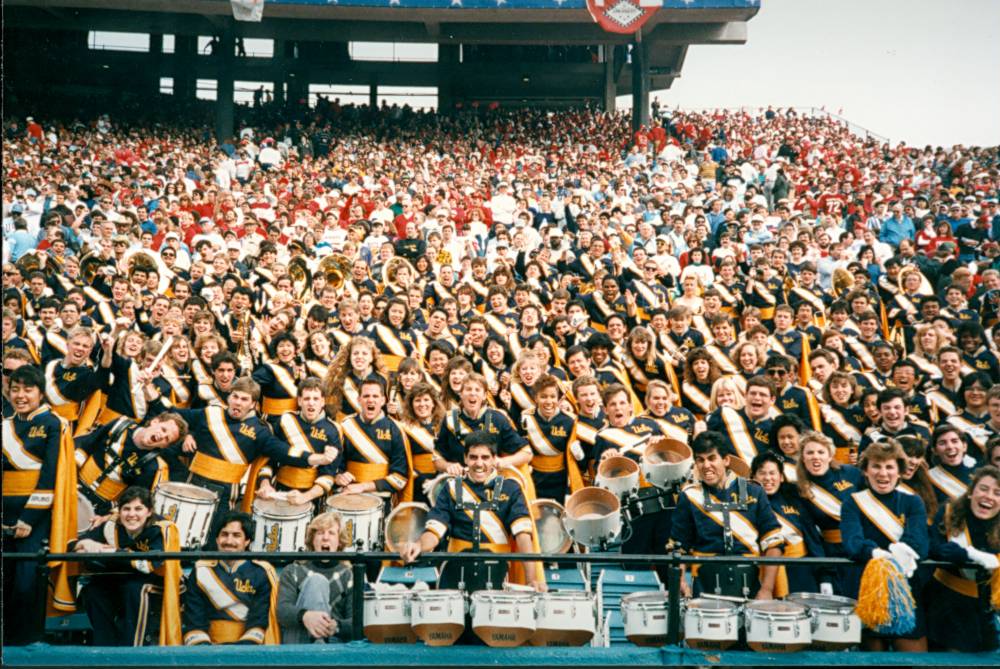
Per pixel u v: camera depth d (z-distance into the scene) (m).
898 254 16.67
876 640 6.62
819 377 10.52
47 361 11.01
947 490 7.68
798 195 26.20
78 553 6.39
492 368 10.85
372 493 7.88
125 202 21.00
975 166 27.03
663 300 14.07
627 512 7.91
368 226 18.64
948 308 13.23
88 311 13.07
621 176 25.50
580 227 16.58
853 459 9.55
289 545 7.50
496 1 29.88
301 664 6.20
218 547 7.00
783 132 32.66
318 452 8.26
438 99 37.31
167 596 6.79
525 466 8.45
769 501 7.23
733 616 6.22
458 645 6.34
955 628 6.49
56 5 30.27
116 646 6.44
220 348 10.03
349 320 11.60
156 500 7.38
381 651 6.23
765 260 14.62
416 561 6.41
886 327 14.38
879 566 6.09
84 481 7.91
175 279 13.46
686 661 6.18
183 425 8.01
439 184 24.14
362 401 8.47
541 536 7.43
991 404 8.89
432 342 10.69
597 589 7.41
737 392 9.23
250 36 32.75
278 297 12.71
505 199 21.88
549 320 12.74
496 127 34.19
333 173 26.97
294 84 36.56
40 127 28.75
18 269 12.93
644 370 11.01
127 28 32.59
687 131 32.06
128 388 9.32
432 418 8.98
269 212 21.06
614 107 36.94
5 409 8.19
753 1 30.98
